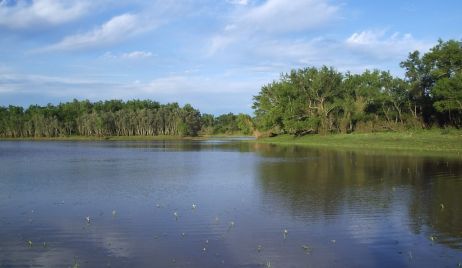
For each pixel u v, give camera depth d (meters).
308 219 22.98
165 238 19.83
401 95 99.44
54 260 17.11
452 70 86.75
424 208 25.23
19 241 19.53
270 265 16.44
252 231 20.83
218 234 20.39
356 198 28.39
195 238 19.80
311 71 107.81
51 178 40.53
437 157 55.25
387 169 43.50
